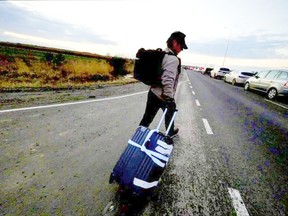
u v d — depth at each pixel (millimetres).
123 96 9453
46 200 2465
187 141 4820
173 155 4008
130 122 5750
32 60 17297
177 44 3000
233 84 25609
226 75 28406
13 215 2199
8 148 3609
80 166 3287
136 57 3178
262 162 4086
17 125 4645
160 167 2334
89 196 2600
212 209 2578
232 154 4340
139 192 2270
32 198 2480
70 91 9344
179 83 19219
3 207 2299
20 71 12898
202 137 5199
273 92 14875
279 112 10125
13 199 2436
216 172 3502
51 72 14281
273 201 2857
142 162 2279
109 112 6559
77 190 2695
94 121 5527
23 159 3320
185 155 4055
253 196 2926
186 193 2848
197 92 14266
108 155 3736
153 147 2297
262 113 9367
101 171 3197
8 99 6676
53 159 3414
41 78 11914
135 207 2479
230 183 3203
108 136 4617
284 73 14578
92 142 4227
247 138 5520
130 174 2281
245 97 14648
